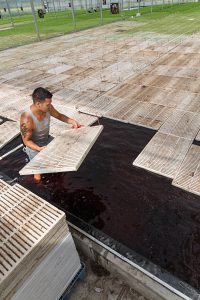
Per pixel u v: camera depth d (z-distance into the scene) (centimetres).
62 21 2316
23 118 315
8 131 502
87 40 1320
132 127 481
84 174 380
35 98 290
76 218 303
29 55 1104
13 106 606
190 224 287
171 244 266
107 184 357
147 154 400
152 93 614
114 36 1365
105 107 561
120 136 459
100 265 267
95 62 910
